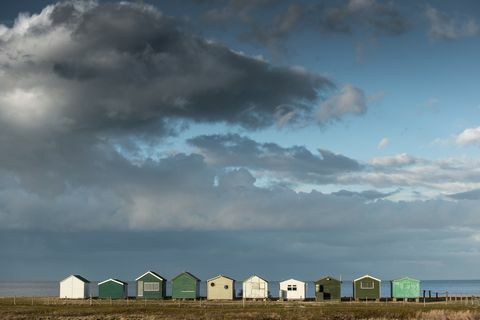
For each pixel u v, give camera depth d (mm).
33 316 77750
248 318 76250
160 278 122000
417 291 118250
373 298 119688
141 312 84438
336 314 81625
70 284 125688
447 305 105500
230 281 122438
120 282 123188
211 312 84562
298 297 122000
